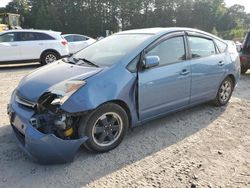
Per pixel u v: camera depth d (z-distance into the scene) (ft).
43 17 221.66
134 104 14.67
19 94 13.83
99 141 13.79
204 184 11.69
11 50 40.47
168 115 18.61
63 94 12.59
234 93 25.08
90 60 15.53
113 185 11.71
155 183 11.80
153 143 15.15
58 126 12.50
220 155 13.94
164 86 15.75
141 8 246.68
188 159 13.58
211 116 19.02
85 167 12.94
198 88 18.07
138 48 15.03
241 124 17.79
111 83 13.64
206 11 253.03
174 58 16.51
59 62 16.48
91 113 13.10
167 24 250.78
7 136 15.88
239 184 11.71
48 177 12.25
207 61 18.43
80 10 234.79
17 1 236.02
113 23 241.14
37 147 12.17
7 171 12.66
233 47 21.75
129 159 13.58
